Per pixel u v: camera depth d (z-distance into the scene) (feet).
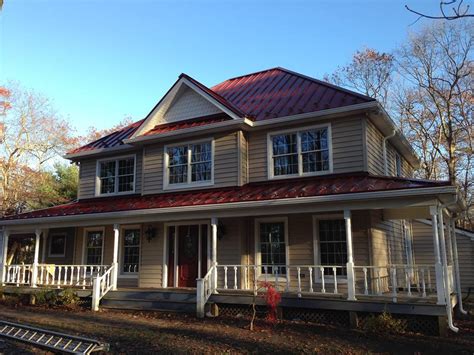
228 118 50.01
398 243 53.01
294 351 27.20
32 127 108.17
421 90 101.96
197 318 39.14
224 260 47.19
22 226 56.49
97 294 45.70
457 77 91.86
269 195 41.27
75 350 26.99
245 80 65.41
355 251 41.65
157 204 47.70
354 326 34.37
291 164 47.73
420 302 32.89
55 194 101.65
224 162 49.65
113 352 27.25
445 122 97.35
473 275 55.67
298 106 48.88
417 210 44.06
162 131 54.29
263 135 49.78
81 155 62.80
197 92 52.90
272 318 35.94
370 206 36.27
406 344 28.84
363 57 109.40
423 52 98.78
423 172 104.22
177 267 50.49
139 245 53.88
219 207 41.98
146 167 55.57
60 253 61.16
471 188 105.29
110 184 61.11
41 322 37.91
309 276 41.19
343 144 45.03
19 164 104.58
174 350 27.63
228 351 27.25
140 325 36.29
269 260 45.52
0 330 34.55
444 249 36.01
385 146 51.85
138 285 52.13
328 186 40.50
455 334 31.81
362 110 43.83
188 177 52.06
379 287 39.65
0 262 57.06
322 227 43.65
